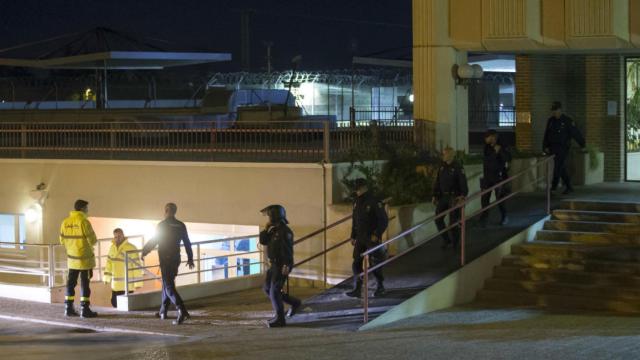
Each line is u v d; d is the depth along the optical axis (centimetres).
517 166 2136
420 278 1509
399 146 1978
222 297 1708
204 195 1953
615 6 1903
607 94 2356
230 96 3625
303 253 1820
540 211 1878
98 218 2183
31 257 2202
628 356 1040
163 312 1481
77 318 1516
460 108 2153
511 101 4409
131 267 1733
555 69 2417
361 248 1453
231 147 1941
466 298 1562
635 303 1454
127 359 1105
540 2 2003
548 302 1516
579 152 2258
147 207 2033
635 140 2370
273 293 1338
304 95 4359
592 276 1543
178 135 2008
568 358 1034
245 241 1942
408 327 1304
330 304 1441
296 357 1084
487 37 2042
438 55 2094
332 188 1789
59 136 2180
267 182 1864
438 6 2080
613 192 2058
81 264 1530
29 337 1362
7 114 3697
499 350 1096
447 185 1659
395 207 1727
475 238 1708
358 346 1148
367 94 4197
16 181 2222
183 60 4144
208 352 1135
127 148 2081
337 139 1859
